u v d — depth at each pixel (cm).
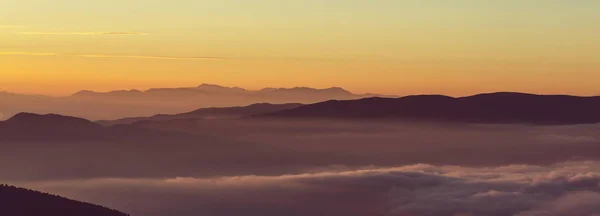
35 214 12669
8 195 13200
